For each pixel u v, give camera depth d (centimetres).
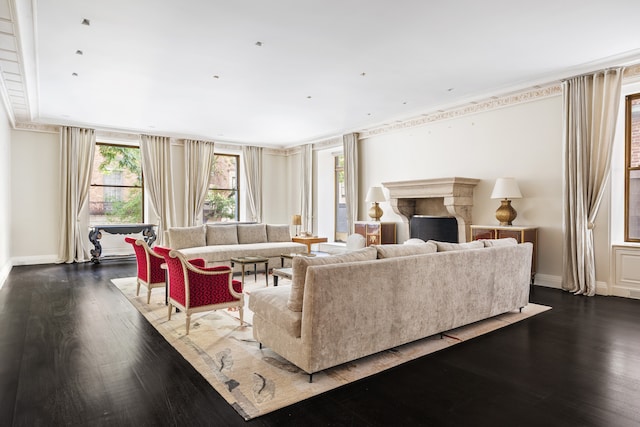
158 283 439
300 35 368
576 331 339
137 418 201
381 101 597
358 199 809
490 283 354
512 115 559
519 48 404
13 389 234
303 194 947
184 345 306
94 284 541
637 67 445
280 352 263
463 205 590
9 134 665
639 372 256
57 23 339
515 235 513
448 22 346
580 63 446
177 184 870
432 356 283
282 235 731
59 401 219
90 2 304
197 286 337
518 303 390
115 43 381
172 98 574
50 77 477
